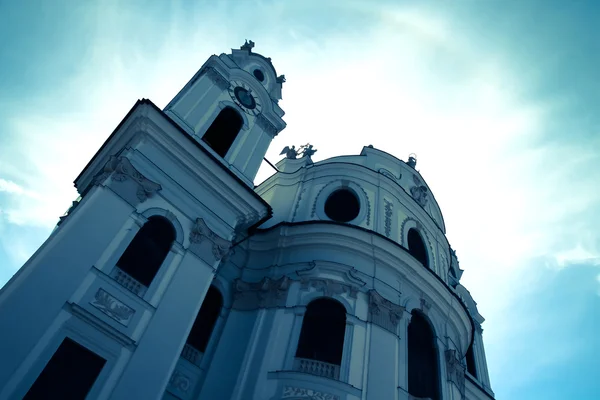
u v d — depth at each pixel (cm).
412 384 1798
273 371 1588
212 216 1764
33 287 1209
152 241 1555
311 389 1530
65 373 1184
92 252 1358
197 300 1533
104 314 1309
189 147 1758
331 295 1800
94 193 1474
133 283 1427
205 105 2081
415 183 2661
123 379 1256
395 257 2002
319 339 1723
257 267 2044
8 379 1079
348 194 2309
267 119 2327
